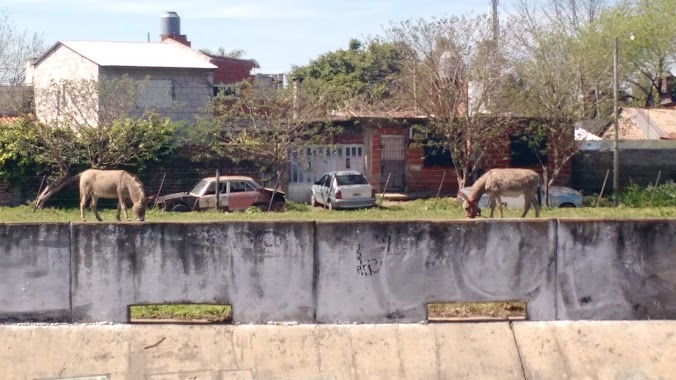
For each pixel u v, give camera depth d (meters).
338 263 10.73
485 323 10.73
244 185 26.91
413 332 10.59
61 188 27.25
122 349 10.45
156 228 10.77
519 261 10.80
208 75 34.31
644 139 36.94
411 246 10.75
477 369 10.30
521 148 32.31
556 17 45.75
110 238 10.80
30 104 32.78
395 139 32.50
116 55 34.12
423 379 10.21
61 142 27.30
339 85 46.03
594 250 10.84
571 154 30.75
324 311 10.72
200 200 26.20
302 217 21.42
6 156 27.25
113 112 29.19
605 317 10.84
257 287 10.73
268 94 30.64
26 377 10.28
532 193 18.89
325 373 10.25
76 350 10.46
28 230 10.80
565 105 30.75
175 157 29.27
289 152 31.61
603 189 29.56
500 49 30.94
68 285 10.80
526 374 10.30
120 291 10.77
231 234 10.75
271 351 10.43
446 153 32.62
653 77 47.38
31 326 10.72
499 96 30.72
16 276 10.80
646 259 10.88
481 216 21.05
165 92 33.59
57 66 35.84
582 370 10.37
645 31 43.53
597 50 37.28
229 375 10.23
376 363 10.33
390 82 40.97
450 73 30.61
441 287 10.75
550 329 10.70
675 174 32.53
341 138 33.09
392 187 32.47
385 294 10.72
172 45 37.16
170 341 10.48
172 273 10.77
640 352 10.53
